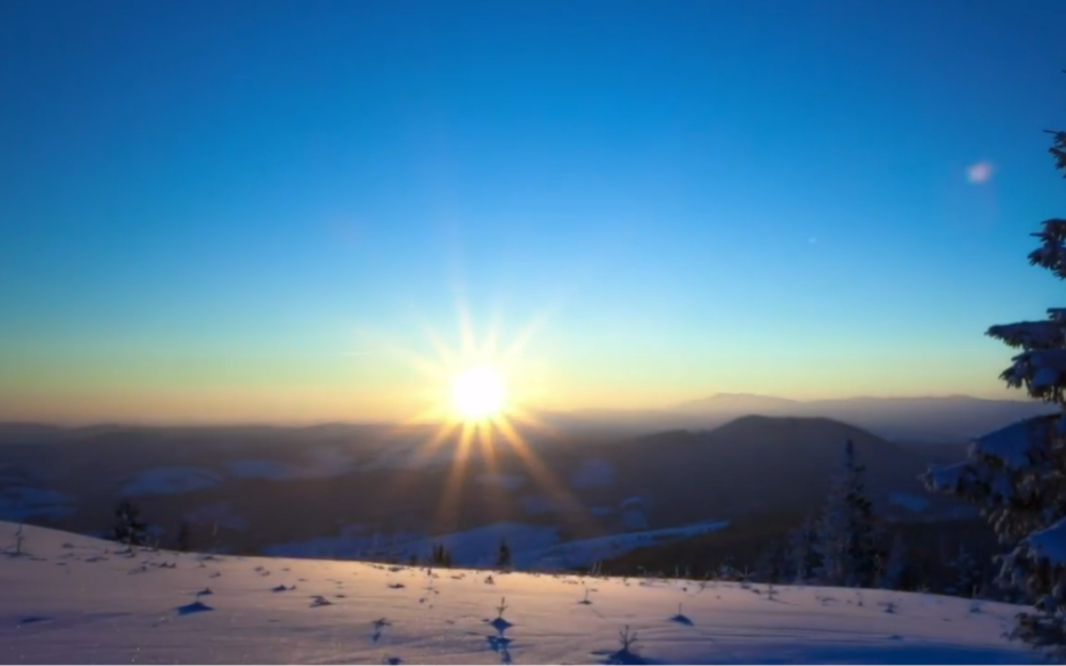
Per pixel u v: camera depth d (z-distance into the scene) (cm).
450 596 1091
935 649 891
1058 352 773
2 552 1270
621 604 1102
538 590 1209
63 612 855
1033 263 839
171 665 673
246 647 746
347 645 773
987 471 817
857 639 923
